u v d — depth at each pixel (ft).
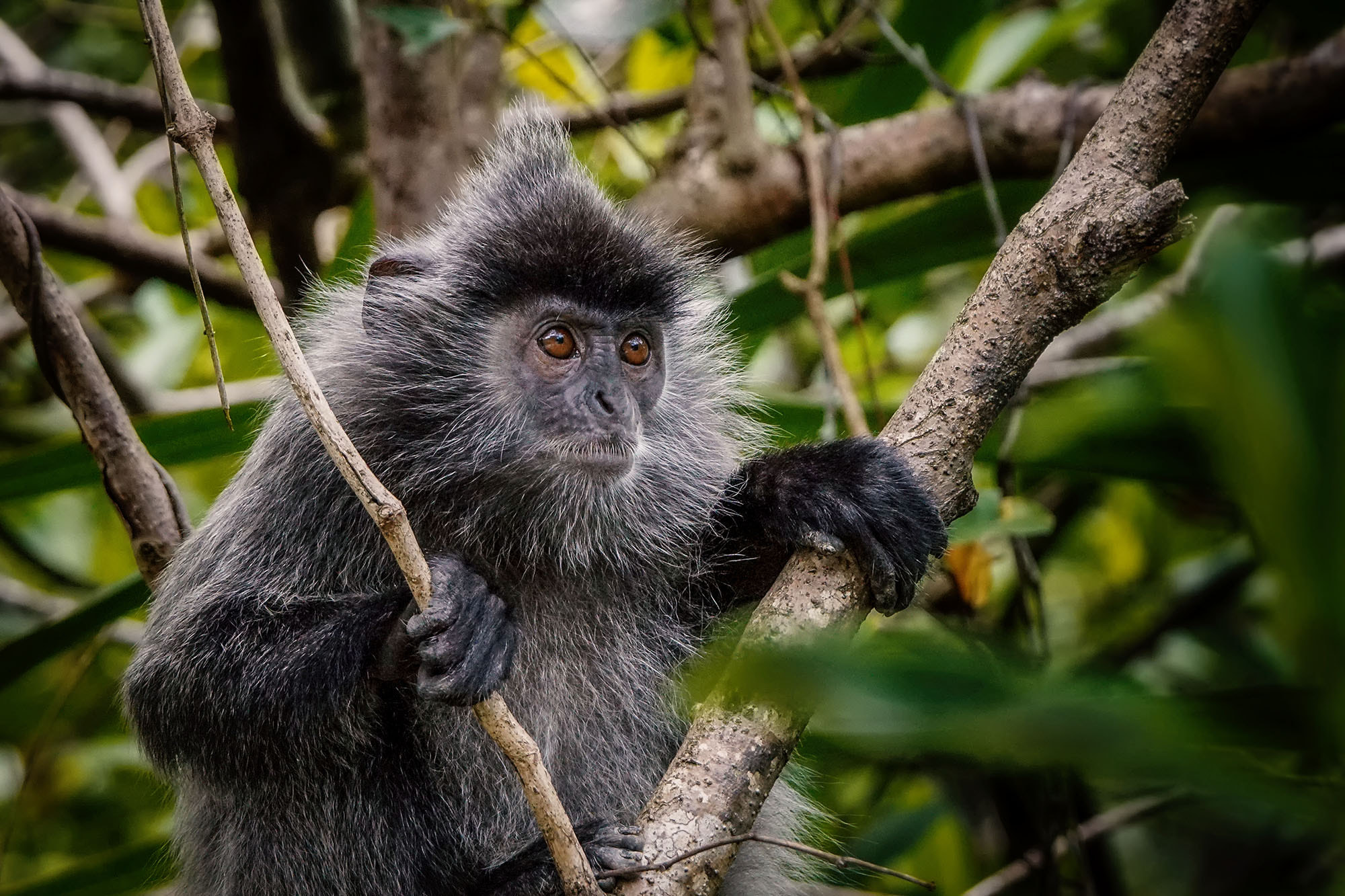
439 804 23.61
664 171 32.42
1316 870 23.79
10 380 46.24
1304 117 28.91
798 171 31.24
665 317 26.00
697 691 17.88
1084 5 36.68
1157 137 17.78
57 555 42.01
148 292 43.98
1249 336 7.80
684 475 26.68
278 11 33.99
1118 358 34.76
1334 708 7.43
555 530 24.99
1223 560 35.94
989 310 18.54
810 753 25.08
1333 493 7.40
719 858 16.21
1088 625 37.86
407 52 29.01
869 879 31.65
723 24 31.27
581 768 24.93
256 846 23.72
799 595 19.47
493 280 25.05
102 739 40.34
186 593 23.82
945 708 7.18
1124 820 28.68
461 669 18.74
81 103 39.58
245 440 29.17
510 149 26.50
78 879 28.04
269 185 35.09
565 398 24.67
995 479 32.37
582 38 31.40
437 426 25.12
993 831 35.65
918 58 29.76
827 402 28.02
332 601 22.65
